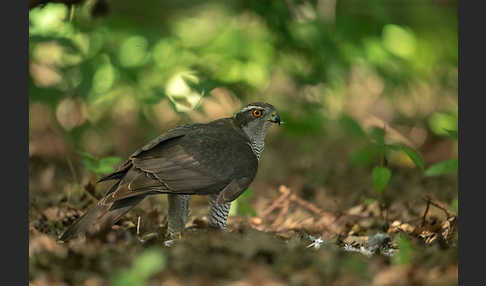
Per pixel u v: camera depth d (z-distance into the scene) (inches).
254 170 364.8
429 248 315.6
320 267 287.3
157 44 531.5
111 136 656.4
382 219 420.5
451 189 513.7
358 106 740.7
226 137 368.2
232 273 277.9
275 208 473.4
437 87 683.4
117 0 625.9
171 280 269.0
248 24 576.1
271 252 303.0
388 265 295.9
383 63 565.9
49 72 591.8
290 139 714.8
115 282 258.2
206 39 562.3
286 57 560.7
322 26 548.1
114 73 521.3
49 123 612.1
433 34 649.0
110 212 328.8
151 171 335.9
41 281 273.6
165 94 498.9
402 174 575.2
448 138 676.1
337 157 633.0
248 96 583.5
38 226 386.0
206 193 349.4
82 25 524.7
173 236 354.0
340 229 407.2
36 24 490.6
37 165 560.4
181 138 357.7
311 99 572.7
